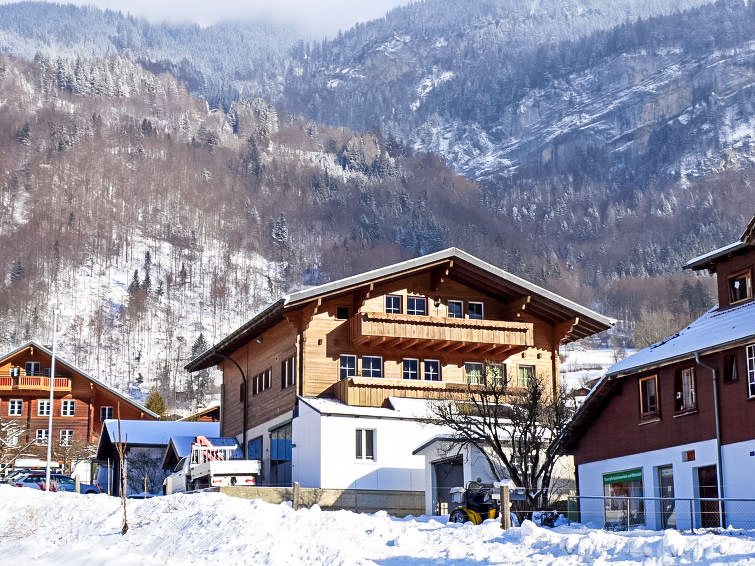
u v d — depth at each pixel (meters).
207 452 53.28
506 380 51.34
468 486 41.12
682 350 36.41
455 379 53.97
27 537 35.56
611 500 39.62
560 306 54.81
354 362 52.75
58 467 72.56
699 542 21.83
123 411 93.19
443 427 50.22
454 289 55.00
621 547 22.83
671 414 37.19
